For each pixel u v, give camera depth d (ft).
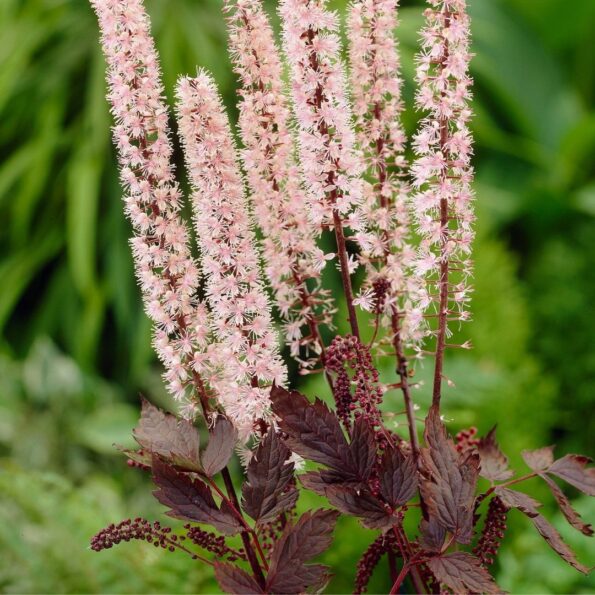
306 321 3.96
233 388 3.77
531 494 6.03
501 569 5.69
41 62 10.25
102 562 4.97
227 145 3.75
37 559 4.91
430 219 3.78
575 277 9.18
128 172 3.76
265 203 3.87
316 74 3.76
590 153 10.96
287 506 3.66
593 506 5.54
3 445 8.64
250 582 3.60
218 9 9.68
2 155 11.04
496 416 6.26
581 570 3.67
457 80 3.77
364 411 3.74
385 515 3.65
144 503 7.95
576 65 12.43
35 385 8.84
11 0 10.46
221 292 3.77
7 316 10.91
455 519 3.64
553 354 8.84
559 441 8.64
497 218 10.55
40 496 5.08
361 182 3.87
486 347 7.07
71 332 10.25
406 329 3.92
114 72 3.74
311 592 3.71
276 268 3.91
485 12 11.80
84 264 9.12
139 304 10.04
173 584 5.01
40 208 10.75
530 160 11.09
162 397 9.74
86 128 9.70
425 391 5.77
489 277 7.53
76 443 8.54
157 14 9.31
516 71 11.80
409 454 3.91
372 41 3.89
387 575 5.23
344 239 3.88
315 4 3.74
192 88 3.74
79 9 10.07
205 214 3.75
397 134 3.92
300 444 3.68
